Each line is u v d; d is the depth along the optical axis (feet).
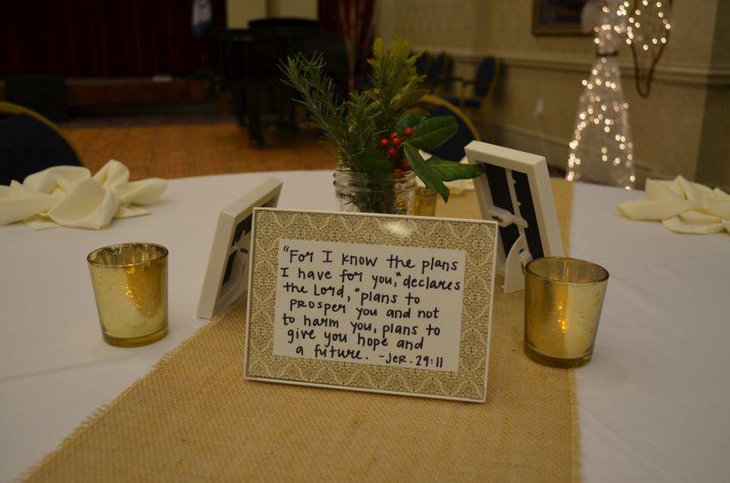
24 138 5.39
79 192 3.96
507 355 2.49
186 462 1.86
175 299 2.95
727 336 2.68
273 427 2.03
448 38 22.94
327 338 2.29
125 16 25.75
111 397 2.19
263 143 18.97
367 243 2.31
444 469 1.85
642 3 13.10
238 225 2.70
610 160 14.10
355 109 2.59
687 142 12.51
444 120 2.72
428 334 2.24
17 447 1.93
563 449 1.93
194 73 26.81
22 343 2.55
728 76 11.79
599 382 2.31
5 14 24.35
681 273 3.36
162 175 15.49
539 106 17.89
